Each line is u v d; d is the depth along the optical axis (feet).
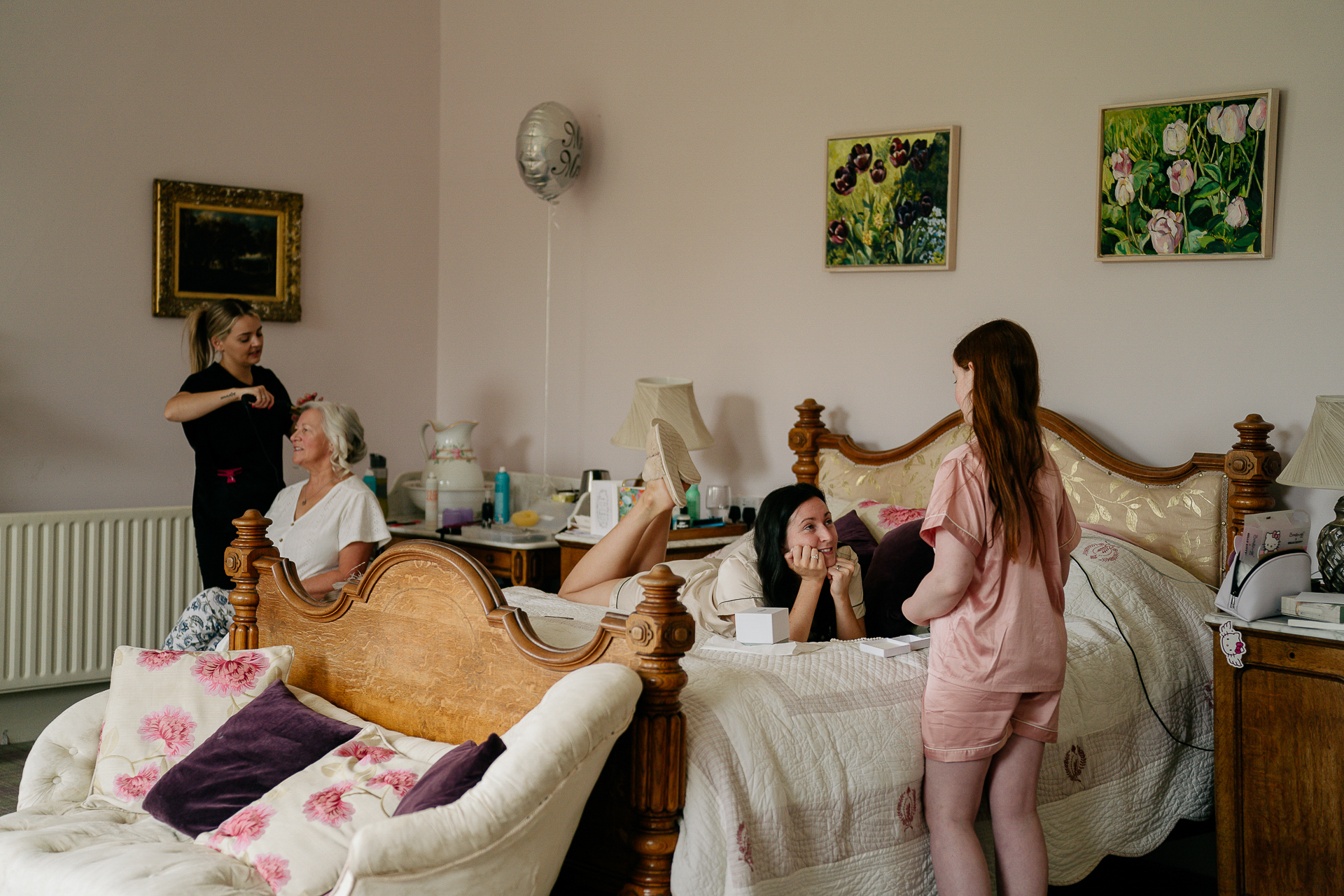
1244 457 9.93
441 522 14.39
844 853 7.00
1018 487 7.21
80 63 14.25
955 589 7.09
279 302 15.97
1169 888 9.79
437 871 5.56
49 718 14.03
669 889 6.50
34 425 14.11
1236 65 10.53
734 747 6.71
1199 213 10.69
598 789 6.97
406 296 17.39
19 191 13.89
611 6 15.28
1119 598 9.53
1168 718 9.20
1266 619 8.68
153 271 14.90
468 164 17.25
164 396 15.10
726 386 14.21
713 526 13.07
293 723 7.52
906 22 12.55
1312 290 10.19
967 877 7.17
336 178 16.56
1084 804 8.39
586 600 10.14
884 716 7.45
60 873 6.32
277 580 8.74
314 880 6.28
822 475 12.91
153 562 14.56
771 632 8.04
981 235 12.09
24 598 13.57
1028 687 7.23
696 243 14.47
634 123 15.08
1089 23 11.34
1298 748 8.41
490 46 16.84
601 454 15.65
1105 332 11.34
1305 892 8.39
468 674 7.41
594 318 15.65
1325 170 10.10
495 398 16.99
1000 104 11.93
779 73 13.61
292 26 16.01
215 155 15.39
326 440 11.17
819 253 13.32
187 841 6.93
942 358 12.36
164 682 7.97
